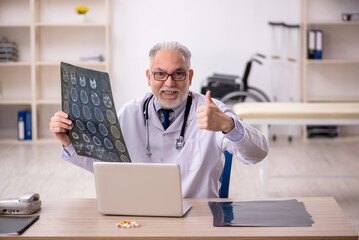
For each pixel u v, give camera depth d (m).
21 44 6.68
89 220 1.86
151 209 1.88
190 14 6.66
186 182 2.27
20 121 6.58
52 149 6.14
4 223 1.82
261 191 4.36
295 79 6.67
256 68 6.70
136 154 2.34
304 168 5.19
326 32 6.68
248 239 1.68
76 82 1.93
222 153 2.38
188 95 2.33
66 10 6.64
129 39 6.69
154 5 6.65
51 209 1.99
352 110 4.07
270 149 6.08
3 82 6.77
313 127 6.57
